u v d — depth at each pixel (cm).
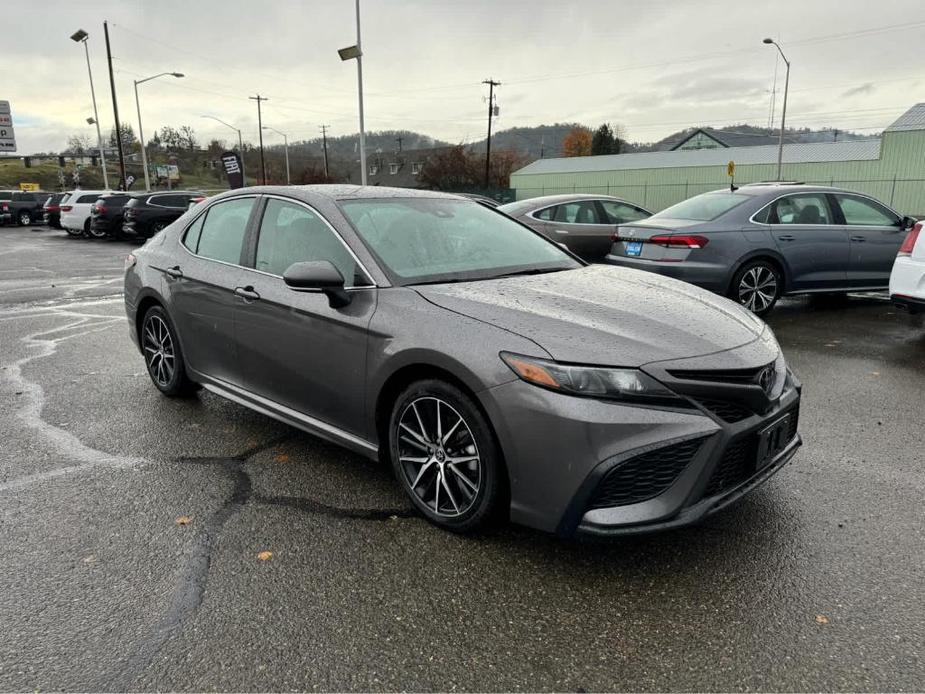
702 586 260
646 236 741
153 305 480
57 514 320
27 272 1365
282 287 362
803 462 371
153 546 292
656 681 212
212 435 420
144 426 436
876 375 538
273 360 369
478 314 289
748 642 229
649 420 249
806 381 522
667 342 270
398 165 8512
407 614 245
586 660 221
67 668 218
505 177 7200
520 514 270
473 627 238
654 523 251
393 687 210
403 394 305
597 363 255
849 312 809
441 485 300
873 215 805
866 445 395
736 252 722
